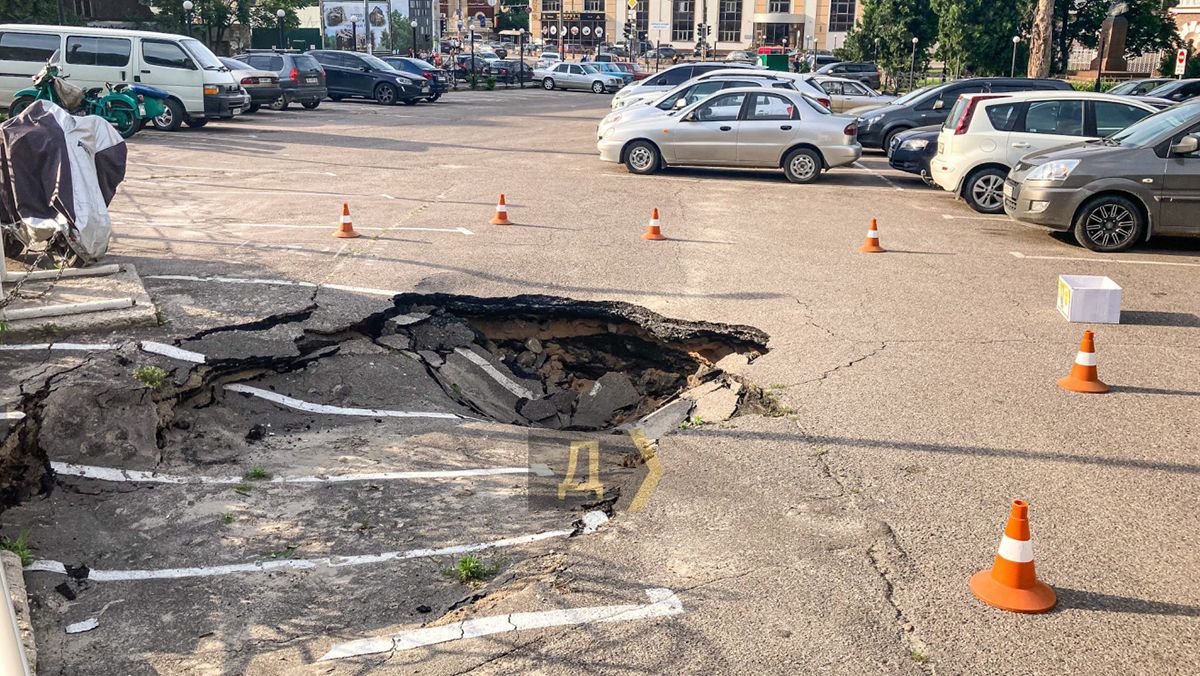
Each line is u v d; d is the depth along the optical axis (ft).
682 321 27.96
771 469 18.71
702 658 12.80
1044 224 38.78
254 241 35.24
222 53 154.81
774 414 21.59
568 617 13.80
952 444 19.84
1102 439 20.15
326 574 15.25
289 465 19.24
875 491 17.71
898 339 26.66
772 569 15.05
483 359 26.86
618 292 30.40
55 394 19.03
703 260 35.24
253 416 21.27
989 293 31.76
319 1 193.16
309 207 42.83
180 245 34.04
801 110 56.44
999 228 43.50
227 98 72.18
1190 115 37.73
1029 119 47.09
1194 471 18.65
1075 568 15.01
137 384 19.90
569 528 16.80
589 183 53.62
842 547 15.71
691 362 27.91
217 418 20.88
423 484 18.60
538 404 25.79
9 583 14.12
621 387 27.32
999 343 26.50
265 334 24.08
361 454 19.88
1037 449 19.60
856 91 94.68
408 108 108.68
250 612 14.17
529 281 31.19
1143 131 38.99
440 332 27.17
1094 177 37.52
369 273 31.09
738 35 291.79
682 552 15.66
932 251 38.04
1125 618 13.70
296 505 17.56
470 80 166.61
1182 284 33.27
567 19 307.17
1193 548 15.67
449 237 37.45
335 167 56.13
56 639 13.43
